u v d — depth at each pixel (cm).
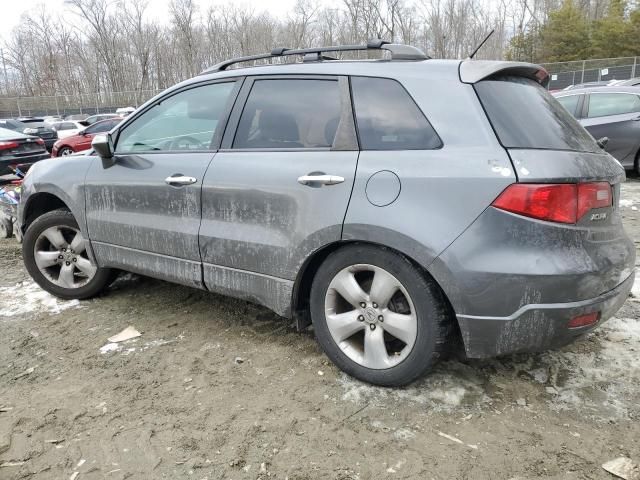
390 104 273
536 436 246
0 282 483
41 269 424
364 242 271
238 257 312
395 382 276
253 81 325
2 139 1085
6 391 299
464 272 240
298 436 251
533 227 235
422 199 250
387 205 257
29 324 386
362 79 285
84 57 6094
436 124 258
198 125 345
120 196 366
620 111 877
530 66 280
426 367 264
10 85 6316
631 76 3203
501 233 237
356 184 268
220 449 244
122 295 432
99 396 290
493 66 266
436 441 244
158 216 348
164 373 311
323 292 292
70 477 231
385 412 266
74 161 402
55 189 404
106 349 342
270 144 308
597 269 242
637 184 852
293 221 288
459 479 222
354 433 251
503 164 239
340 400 277
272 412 269
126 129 382
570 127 276
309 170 283
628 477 218
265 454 240
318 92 298
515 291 237
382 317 274
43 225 416
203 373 309
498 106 254
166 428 260
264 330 361
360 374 286
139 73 6006
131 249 368
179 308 402
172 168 339
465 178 243
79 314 399
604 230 258
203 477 228
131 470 233
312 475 227
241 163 310
